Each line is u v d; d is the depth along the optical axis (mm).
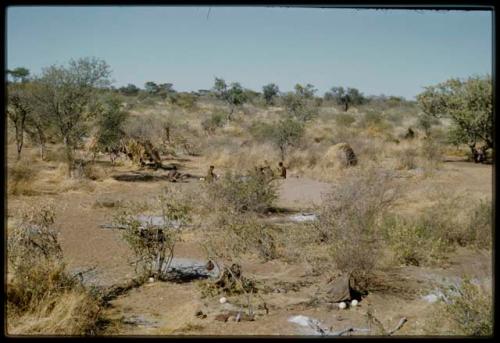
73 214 13875
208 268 9438
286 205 15875
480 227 11055
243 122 47938
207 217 12516
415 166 22609
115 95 23125
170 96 70812
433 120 41562
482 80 24688
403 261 9711
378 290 8367
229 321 7070
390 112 57031
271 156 26109
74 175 19453
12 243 7652
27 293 7066
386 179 13297
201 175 22359
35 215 9297
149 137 30109
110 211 14367
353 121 46281
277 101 69000
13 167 17359
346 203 10969
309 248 10438
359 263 8641
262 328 6809
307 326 6840
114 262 9898
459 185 18141
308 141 29594
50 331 6293
